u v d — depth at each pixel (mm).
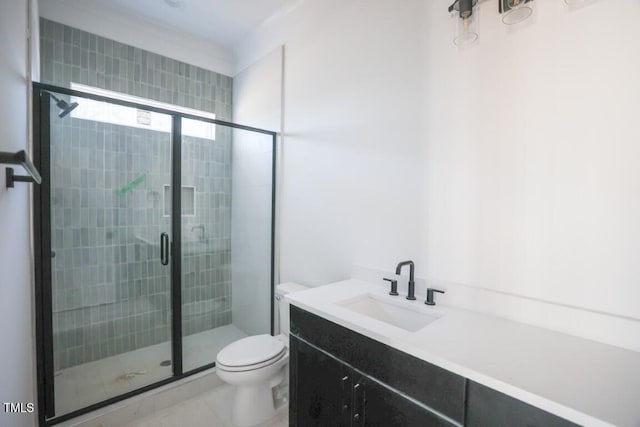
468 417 845
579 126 1048
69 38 2217
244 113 2891
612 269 997
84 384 2055
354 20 1831
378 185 1711
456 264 1384
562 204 1091
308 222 2207
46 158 1824
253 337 2016
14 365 975
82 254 2182
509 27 1200
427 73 1474
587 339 1027
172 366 2246
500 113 1233
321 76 2068
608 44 988
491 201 1267
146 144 2395
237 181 2930
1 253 803
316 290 1596
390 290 1599
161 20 2518
